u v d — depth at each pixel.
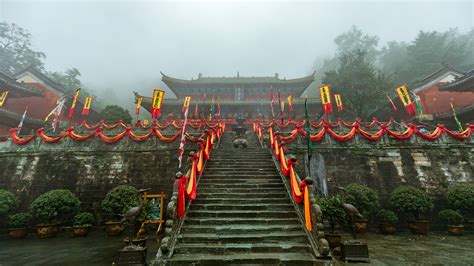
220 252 5.80
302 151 13.55
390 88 29.05
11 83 21.19
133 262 5.78
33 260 6.77
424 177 13.07
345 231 11.01
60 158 13.88
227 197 8.46
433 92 26.08
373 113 30.53
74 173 13.55
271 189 8.85
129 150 14.00
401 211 11.75
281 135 13.95
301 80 38.22
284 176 9.41
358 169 13.30
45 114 25.91
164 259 5.44
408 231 11.50
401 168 13.29
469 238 10.09
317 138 13.86
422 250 7.85
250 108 35.50
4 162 13.88
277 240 6.25
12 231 10.65
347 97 28.56
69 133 14.40
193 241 6.20
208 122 25.44
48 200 10.72
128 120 23.98
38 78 26.97
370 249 8.01
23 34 41.00
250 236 6.28
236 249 5.86
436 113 25.22
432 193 12.71
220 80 41.62
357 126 14.30
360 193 11.02
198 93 40.31
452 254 7.30
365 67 29.27
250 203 8.12
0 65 38.03
